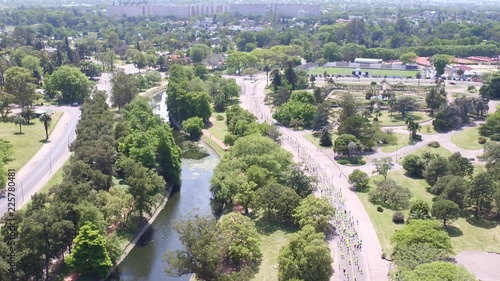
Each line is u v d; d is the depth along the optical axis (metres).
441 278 133.62
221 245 165.00
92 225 171.62
